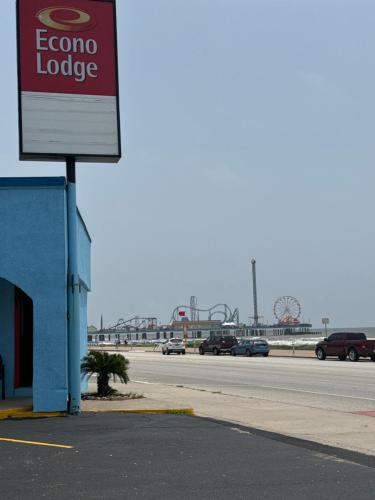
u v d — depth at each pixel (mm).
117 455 9789
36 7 15484
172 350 69438
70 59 15516
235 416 14734
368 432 12414
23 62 15242
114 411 15000
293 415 14945
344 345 43312
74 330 14594
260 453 9984
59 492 7586
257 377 29234
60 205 14688
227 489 7711
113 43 15812
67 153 15211
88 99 15484
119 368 18578
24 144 14992
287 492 7566
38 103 15195
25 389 17203
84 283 19891
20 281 14477
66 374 14367
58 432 11961
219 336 65938
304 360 45438
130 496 7391
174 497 7344
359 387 23125
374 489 7711
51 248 14578
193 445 10641
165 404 16453
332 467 8977
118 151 15500
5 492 7605
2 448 10375
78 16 15703
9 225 14555
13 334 17281
